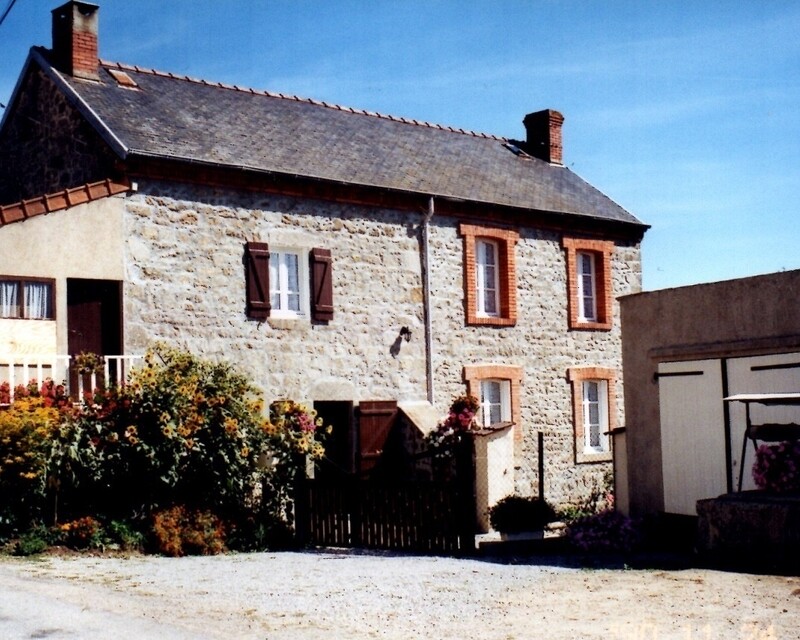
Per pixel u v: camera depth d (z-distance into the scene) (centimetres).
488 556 1243
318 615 837
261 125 1823
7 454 1188
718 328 1341
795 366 1252
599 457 2127
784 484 1158
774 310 1277
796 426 1179
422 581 1020
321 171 1731
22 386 1283
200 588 960
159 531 1247
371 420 1752
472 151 2212
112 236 1483
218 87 1917
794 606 862
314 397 1691
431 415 1809
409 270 1848
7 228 1384
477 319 1939
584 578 1030
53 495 1234
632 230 2247
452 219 1927
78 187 1458
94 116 1561
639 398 1441
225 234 1608
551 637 758
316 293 1703
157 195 1538
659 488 1409
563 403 2083
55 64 1689
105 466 1278
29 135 1725
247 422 1409
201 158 1571
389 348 1805
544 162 2364
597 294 2192
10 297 1379
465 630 783
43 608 816
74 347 1459
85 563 1112
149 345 1506
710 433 1350
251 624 794
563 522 1867
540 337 2055
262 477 1431
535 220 2053
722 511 1122
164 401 1323
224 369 1416
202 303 1571
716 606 866
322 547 1391
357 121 2064
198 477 1363
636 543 1316
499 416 1992
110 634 735
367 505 1369
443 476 1677
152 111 1683
